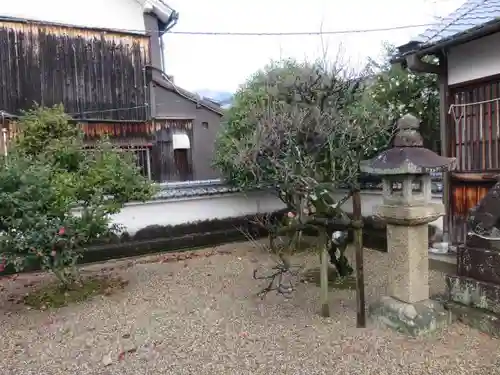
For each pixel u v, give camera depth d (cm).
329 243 607
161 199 848
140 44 1231
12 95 1070
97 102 1173
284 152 569
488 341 380
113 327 462
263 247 775
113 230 661
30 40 1090
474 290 416
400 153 396
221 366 359
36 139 887
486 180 580
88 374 358
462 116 622
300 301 520
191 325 457
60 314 509
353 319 449
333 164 540
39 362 385
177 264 750
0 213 502
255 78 858
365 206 845
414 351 366
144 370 360
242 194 938
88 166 625
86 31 1155
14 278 691
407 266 411
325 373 338
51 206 538
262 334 423
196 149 1327
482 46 582
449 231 651
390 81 983
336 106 590
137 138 1232
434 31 624
